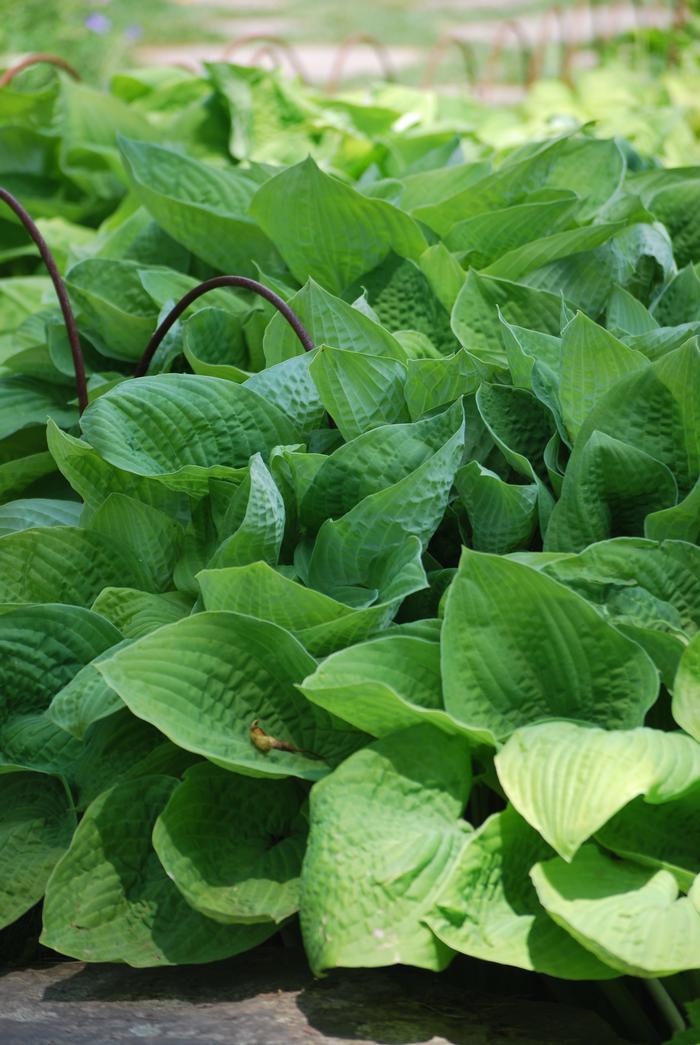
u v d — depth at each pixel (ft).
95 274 11.00
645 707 8.54
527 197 10.96
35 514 10.09
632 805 8.51
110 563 9.53
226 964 8.86
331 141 14.47
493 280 10.27
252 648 8.86
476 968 8.91
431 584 9.23
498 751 8.48
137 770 9.06
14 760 9.18
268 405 9.55
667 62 27.68
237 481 9.34
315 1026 8.44
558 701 8.71
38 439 10.96
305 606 8.87
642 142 17.76
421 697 8.72
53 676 9.27
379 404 9.56
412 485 9.05
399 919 8.32
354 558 9.15
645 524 9.08
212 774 8.86
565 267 10.60
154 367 10.45
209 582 8.84
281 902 8.63
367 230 10.59
